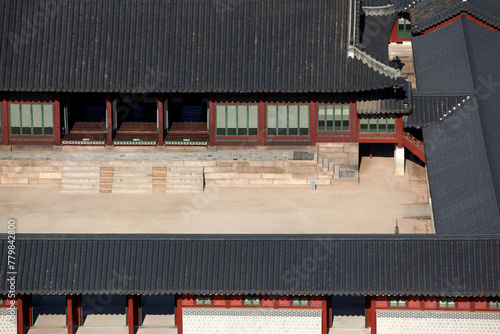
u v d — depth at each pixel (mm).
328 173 83500
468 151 75938
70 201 79688
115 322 68875
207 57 82500
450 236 64062
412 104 83062
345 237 64688
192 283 64125
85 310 70625
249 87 80750
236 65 82000
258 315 66188
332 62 81312
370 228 72875
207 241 65125
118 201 79688
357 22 82062
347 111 83312
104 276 64500
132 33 83625
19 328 66812
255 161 83375
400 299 65438
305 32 82812
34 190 82688
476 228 65875
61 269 64812
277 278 64000
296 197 80625
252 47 82688
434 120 82312
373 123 83625
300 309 66000
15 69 81875
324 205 78438
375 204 78625
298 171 83500
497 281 62938
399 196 80500
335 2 83438
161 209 77500
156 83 81250
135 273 64500
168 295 73125
